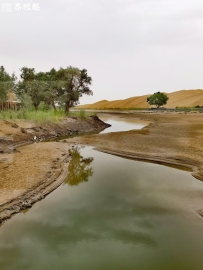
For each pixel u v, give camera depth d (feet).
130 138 69.97
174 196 28.37
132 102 611.06
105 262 16.87
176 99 529.45
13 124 69.92
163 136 74.13
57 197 28.04
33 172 35.55
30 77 129.49
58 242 19.15
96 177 35.35
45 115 92.73
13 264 16.62
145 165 42.04
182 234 20.40
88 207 25.35
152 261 16.99
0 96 91.20
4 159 42.22
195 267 16.46
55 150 51.93
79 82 130.41
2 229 21.07
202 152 49.73
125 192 29.55
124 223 22.08
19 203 25.62
